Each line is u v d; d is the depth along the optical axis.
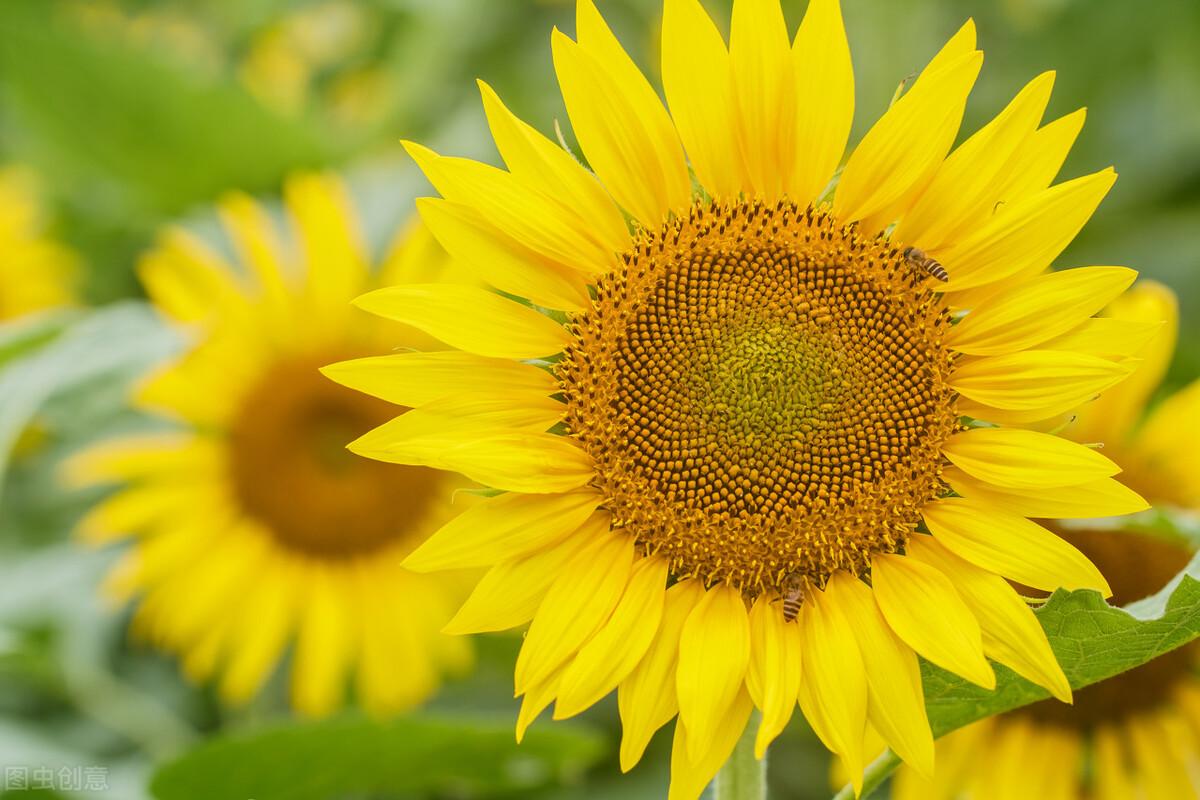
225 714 1.20
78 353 1.08
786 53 0.89
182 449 1.18
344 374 0.88
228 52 1.76
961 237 0.89
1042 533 0.87
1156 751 1.04
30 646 1.17
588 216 0.89
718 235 0.90
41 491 1.24
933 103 0.88
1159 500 1.05
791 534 0.89
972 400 0.89
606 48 0.89
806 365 0.90
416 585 1.19
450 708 1.20
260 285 1.17
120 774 1.12
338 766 1.00
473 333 0.88
